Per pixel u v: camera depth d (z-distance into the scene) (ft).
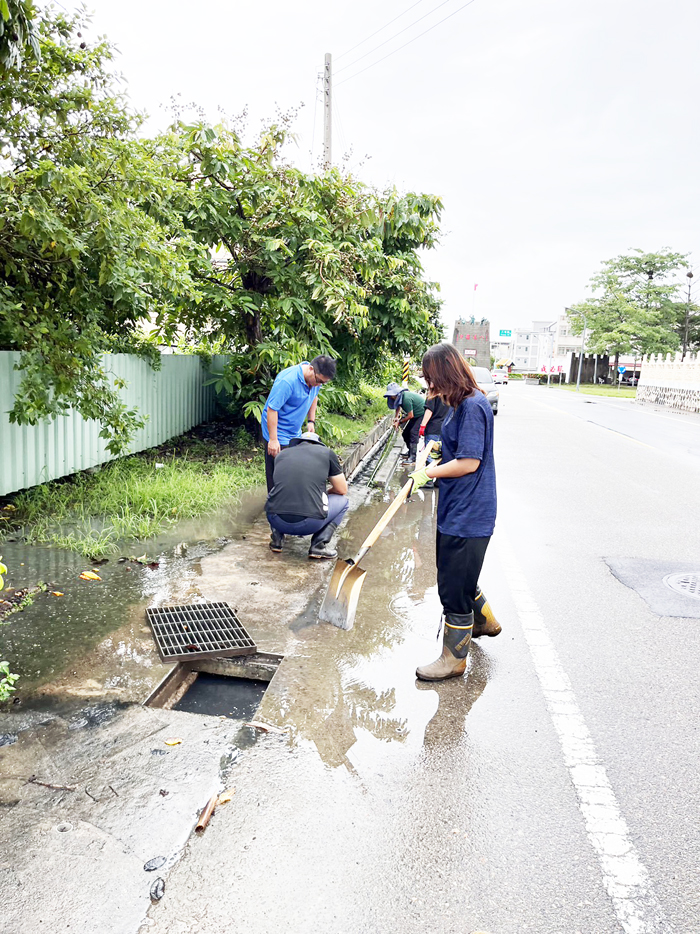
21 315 16.49
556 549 20.11
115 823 7.59
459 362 11.19
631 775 9.02
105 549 17.20
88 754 8.80
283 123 27.68
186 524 20.15
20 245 15.34
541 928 6.51
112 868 6.95
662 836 7.85
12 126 13.71
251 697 11.34
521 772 8.98
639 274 180.04
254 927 6.36
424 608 14.76
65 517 19.34
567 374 234.99
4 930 6.15
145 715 9.78
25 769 8.43
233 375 30.07
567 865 7.34
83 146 14.02
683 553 19.77
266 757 9.02
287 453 17.12
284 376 18.78
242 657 12.02
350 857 7.30
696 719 10.52
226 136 26.61
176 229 20.24
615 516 24.47
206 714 10.66
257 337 30.60
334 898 6.73
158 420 29.58
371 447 40.32
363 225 29.81
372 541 12.07
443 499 11.49
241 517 21.27
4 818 7.57
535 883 7.06
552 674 11.93
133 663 11.28
